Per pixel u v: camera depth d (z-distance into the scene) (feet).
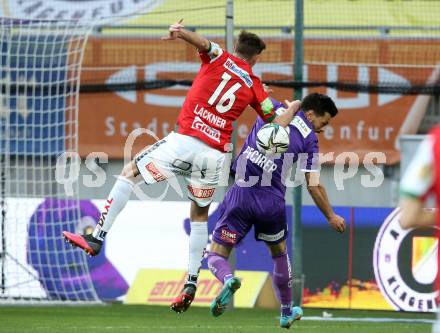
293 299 106.83
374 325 96.63
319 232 111.34
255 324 95.35
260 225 81.71
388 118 128.47
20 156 119.55
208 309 110.22
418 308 108.27
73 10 144.25
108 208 69.41
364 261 110.22
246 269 114.21
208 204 72.23
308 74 127.85
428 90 116.26
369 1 139.03
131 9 142.82
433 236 108.58
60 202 115.75
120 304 114.01
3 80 120.67
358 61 130.31
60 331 87.25
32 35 123.75
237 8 139.44
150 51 133.08
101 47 133.08
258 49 74.95
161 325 93.45
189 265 73.97
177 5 142.00
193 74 132.26
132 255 115.55
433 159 37.99
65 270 114.62
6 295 113.60
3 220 113.70
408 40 130.52
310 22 137.49
